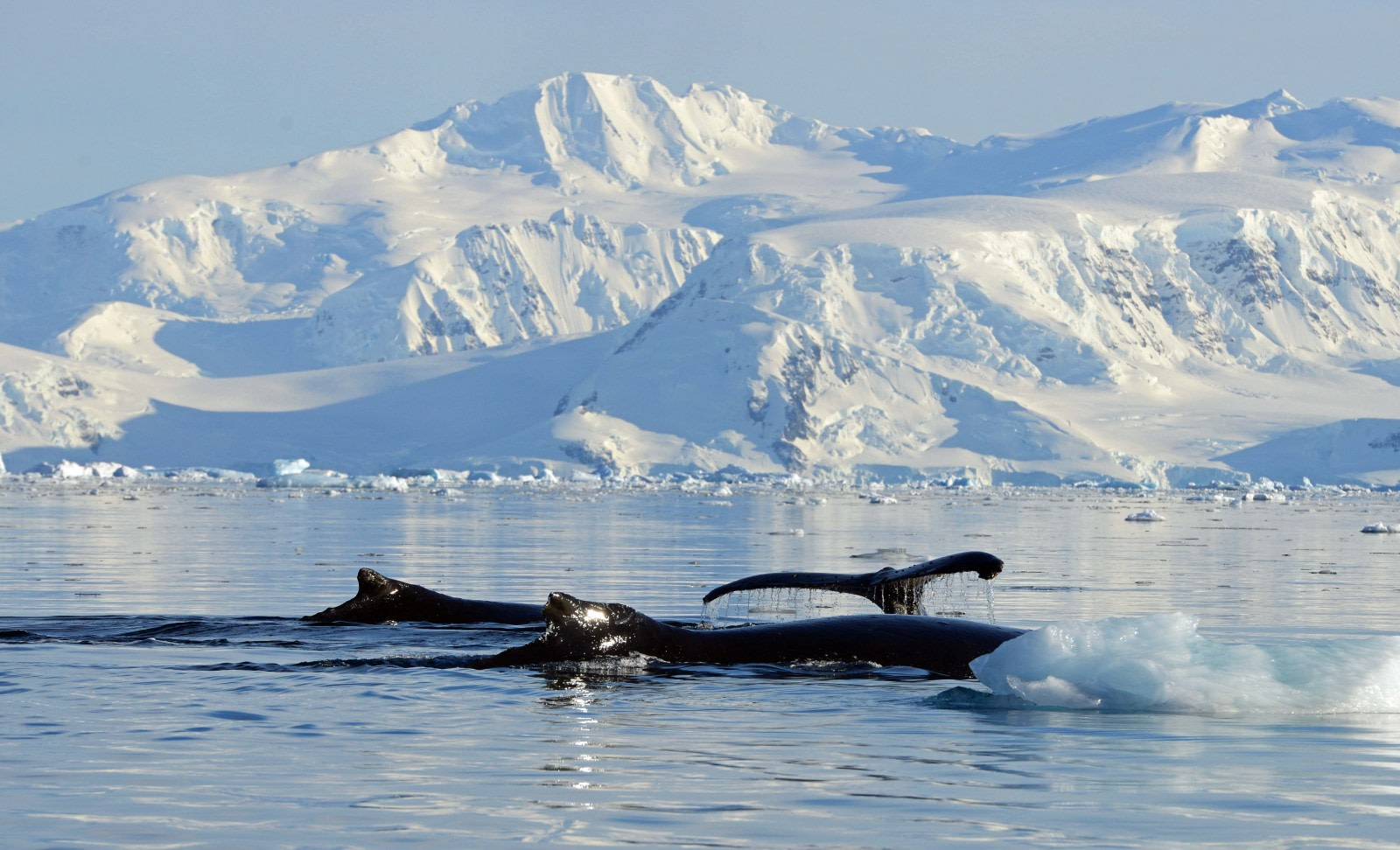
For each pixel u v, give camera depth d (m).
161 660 62.62
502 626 74.19
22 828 33.03
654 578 126.69
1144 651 52.97
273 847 31.50
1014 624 85.81
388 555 160.75
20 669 59.75
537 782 38.44
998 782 38.75
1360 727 47.31
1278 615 94.69
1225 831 33.47
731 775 39.50
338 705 50.91
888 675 57.91
